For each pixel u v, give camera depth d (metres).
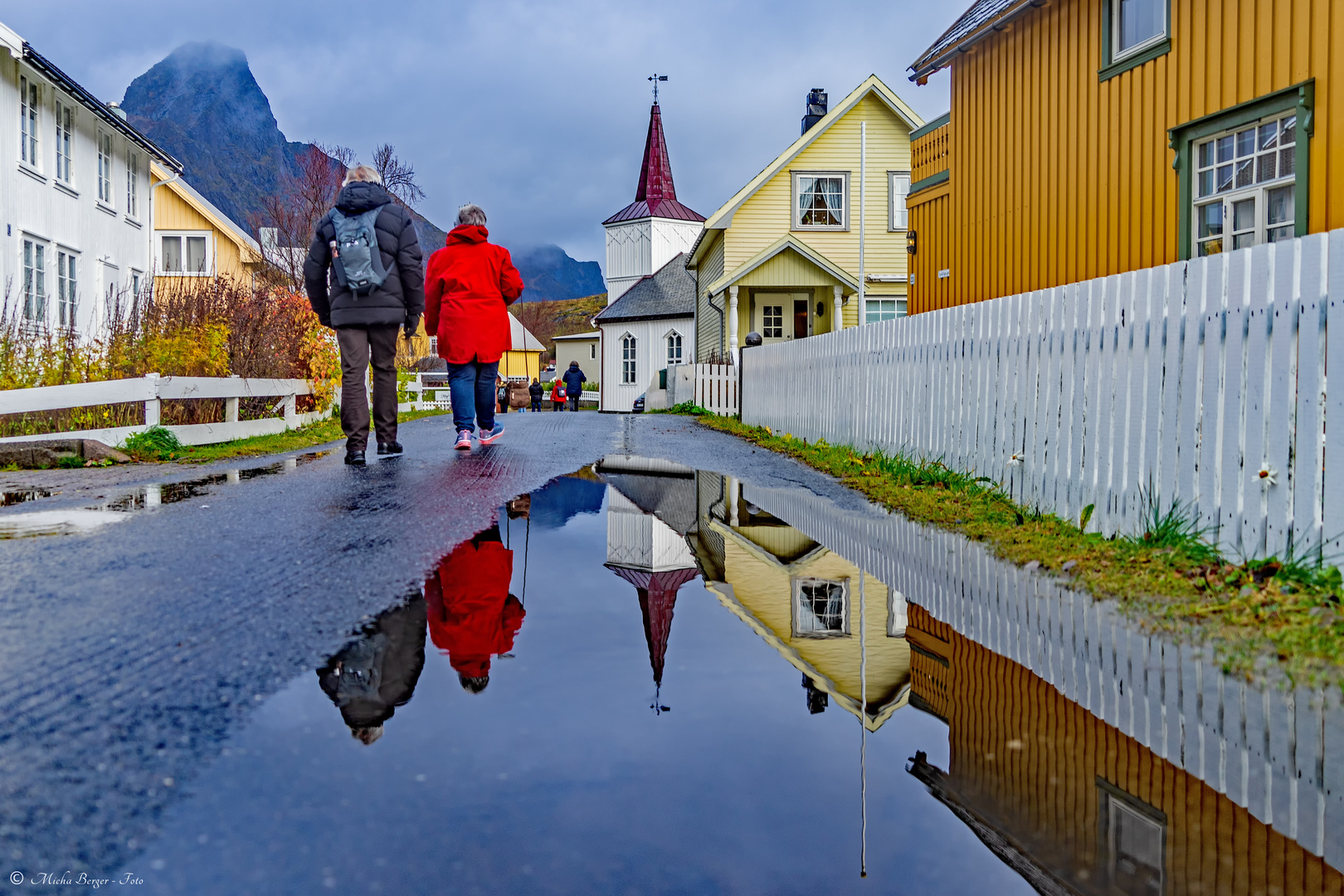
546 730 2.24
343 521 5.13
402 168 34.53
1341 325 3.74
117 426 9.36
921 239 15.77
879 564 4.76
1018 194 12.70
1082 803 1.94
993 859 1.65
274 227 34.12
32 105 17.97
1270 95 8.35
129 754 2.04
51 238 18.61
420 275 8.38
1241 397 4.30
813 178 27.03
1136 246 10.32
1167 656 3.13
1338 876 1.63
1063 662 3.07
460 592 3.61
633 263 57.66
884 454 9.51
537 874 1.56
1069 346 5.80
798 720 2.39
